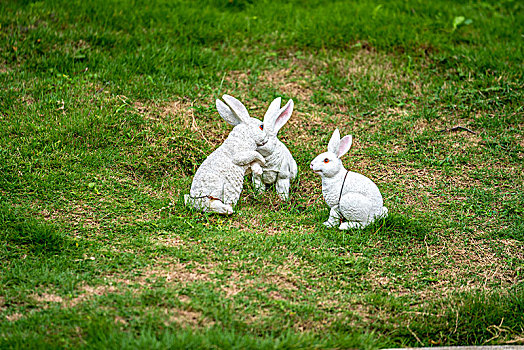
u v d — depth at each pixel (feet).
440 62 37.11
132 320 17.52
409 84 35.55
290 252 21.72
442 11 42.88
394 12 42.57
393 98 34.53
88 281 19.36
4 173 25.03
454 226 24.14
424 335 18.53
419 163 29.12
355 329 18.16
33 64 33.76
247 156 23.61
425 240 23.03
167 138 28.76
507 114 32.86
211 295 18.86
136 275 19.85
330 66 36.99
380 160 29.25
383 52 38.32
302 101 34.14
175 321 17.63
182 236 22.41
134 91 32.48
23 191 24.32
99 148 28.09
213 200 23.84
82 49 35.40
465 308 19.31
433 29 40.42
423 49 38.19
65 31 36.88
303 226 23.81
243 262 20.95
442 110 33.55
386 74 36.27
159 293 18.75
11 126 28.22
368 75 36.09
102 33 37.19
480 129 31.94
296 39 39.50
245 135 23.81
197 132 29.84
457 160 29.30
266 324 17.89
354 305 19.26
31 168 25.84
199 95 33.24
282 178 25.46
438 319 18.94
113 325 17.21
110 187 25.40
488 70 35.94
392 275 20.98
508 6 44.68
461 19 40.55
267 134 24.21
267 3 44.11
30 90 31.50
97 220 23.20
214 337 16.78
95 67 34.35
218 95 33.30
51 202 23.98
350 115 33.17
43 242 21.21
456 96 34.24
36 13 38.09
